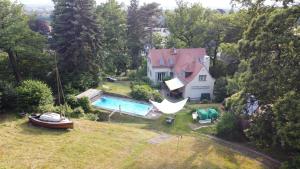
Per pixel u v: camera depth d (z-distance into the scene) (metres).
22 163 24.09
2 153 25.11
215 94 54.25
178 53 63.88
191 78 54.88
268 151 34.25
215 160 29.64
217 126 38.28
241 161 30.53
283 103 27.12
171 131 39.03
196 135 38.28
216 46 66.56
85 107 44.47
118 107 48.03
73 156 26.39
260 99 31.34
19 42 48.12
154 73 61.78
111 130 34.09
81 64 54.25
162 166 27.09
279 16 28.31
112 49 72.88
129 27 78.19
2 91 35.44
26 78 50.19
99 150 28.28
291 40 27.58
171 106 38.03
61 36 53.59
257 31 30.94
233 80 45.22
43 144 27.69
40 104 36.44
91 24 54.56
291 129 26.12
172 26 73.81
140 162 27.28
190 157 29.56
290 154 32.88
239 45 32.44
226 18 61.31
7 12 46.09
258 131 31.64
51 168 24.00
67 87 49.72
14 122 31.83
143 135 34.34
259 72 30.17
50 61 51.47
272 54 29.53
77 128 32.81
